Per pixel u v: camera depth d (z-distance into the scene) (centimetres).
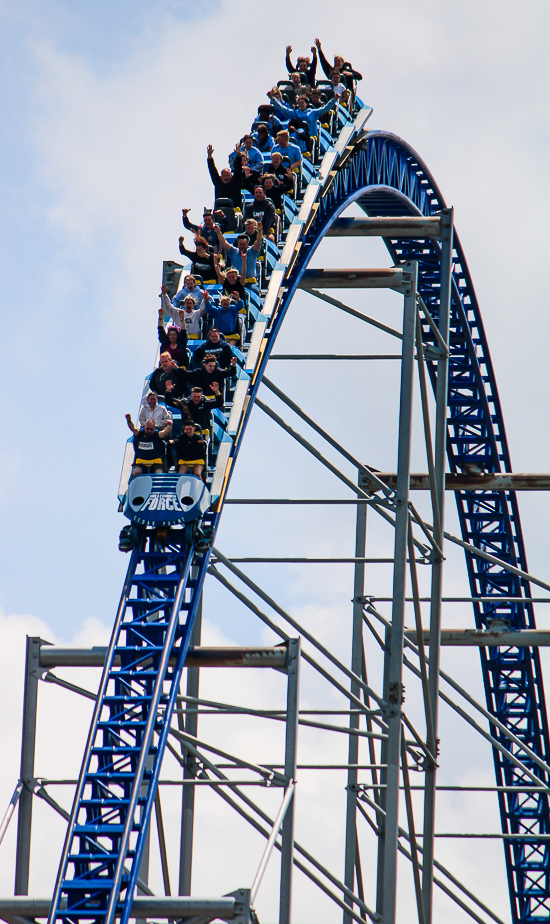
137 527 6856
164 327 7662
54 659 6806
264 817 7050
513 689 13525
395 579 8288
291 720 6688
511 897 13575
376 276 8925
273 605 7844
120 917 5856
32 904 5966
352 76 11450
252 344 8019
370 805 9988
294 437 8569
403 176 11894
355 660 10162
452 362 13188
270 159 9638
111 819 6181
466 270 12569
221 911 5884
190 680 8644
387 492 8812
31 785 6800
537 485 11106
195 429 7081
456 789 10150
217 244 8650
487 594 13688
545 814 13488
